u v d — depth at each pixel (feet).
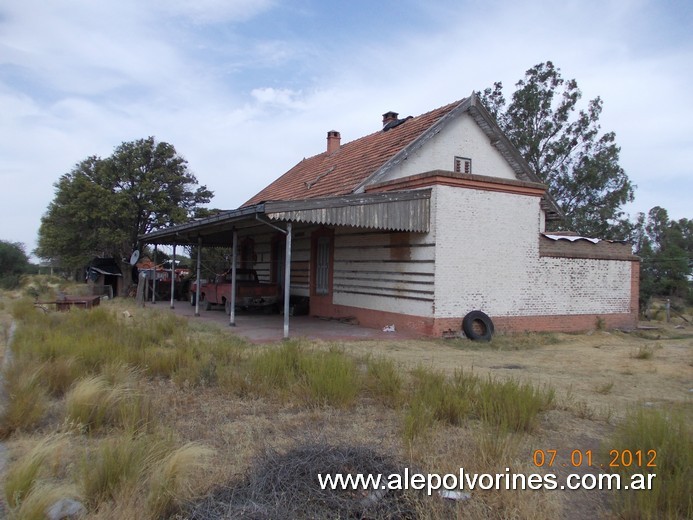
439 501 12.93
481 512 12.47
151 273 85.40
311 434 18.11
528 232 49.32
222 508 12.31
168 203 96.12
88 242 90.74
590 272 53.93
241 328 47.78
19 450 16.47
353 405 21.97
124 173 93.30
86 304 60.08
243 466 15.01
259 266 73.31
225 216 42.14
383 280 49.37
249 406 21.63
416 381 24.97
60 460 15.34
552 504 13.10
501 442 16.28
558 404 23.09
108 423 18.76
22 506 11.80
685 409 22.49
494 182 46.91
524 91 114.73
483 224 46.47
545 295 50.47
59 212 89.61
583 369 33.04
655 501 12.44
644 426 16.28
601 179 110.32
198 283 59.62
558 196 112.78
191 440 17.34
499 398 20.70
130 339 33.63
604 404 23.71
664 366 34.27
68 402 19.57
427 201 44.50
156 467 13.84
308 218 38.45
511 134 114.11
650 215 170.71
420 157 55.16
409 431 17.16
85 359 26.25
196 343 33.83
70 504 12.64
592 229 108.37
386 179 52.80
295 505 12.46
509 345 42.65
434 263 43.75
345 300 54.85
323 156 82.64
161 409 20.57
